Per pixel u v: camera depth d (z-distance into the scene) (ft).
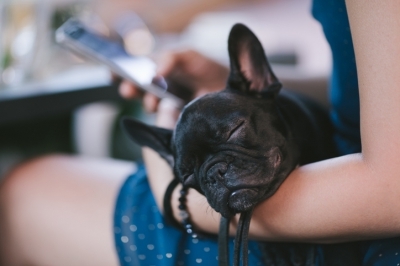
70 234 4.33
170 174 3.86
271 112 3.55
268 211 3.06
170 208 3.62
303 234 2.98
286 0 18.33
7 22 6.11
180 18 13.89
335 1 3.43
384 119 2.70
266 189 3.11
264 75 3.80
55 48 6.78
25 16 6.26
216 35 10.66
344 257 3.15
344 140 3.88
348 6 2.85
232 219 3.32
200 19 13.50
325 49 13.12
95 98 6.29
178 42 10.16
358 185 2.76
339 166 2.92
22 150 7.67
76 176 4.72
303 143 3.75
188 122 3.45
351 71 3.50
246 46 3.78
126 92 5.42
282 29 14.97
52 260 4.46
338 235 2.90
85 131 8.45
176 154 3.54
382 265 3.11
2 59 6.12
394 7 2.65
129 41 7.73
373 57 2.72
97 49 5.31
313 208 2.89
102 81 6.40
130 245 3.94
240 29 3.76
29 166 5.07
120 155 8.68
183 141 3.44
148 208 4.03
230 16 13.82
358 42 2.80
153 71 5.01
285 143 3.45
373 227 2.79
